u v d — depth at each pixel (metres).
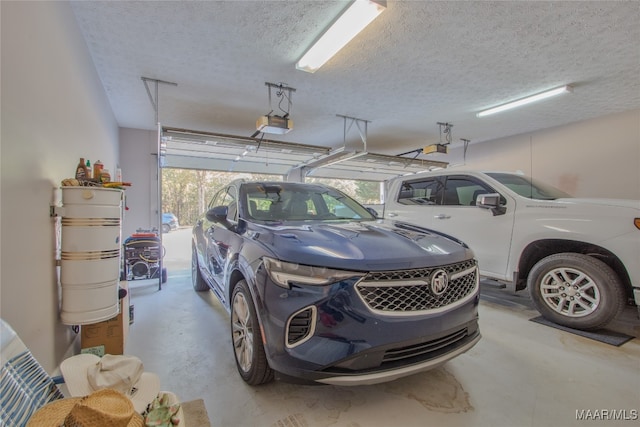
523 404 1.83
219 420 1.70
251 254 1.99
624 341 2.67
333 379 1.50
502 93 4.94
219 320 3.30
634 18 3.05
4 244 1.40
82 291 2.00
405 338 1.57
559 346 2.60
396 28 3.23
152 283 5.02
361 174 11.80
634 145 5.78
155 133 7.05
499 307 3.65
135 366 1.40
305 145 7.02
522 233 3.28
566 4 2.86
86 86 3.28
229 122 6.39
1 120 1.38
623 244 2.62
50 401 1.12
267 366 1.88
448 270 1.79
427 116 6.14
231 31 3.21
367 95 5.02
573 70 4.18
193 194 21.84
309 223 2.52
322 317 1.54
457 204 4.07
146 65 3.89
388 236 2.03
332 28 3.06
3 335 1.04
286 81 4.45
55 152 2.13
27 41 1.68
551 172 7.01
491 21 3.11
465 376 2.14
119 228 2.23
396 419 1.71
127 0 2.70
